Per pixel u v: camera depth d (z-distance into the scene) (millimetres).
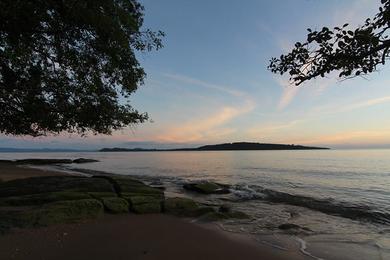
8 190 16578
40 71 12891
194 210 14883
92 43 11305
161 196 17641
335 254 9727
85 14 9742
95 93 13719
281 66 4719
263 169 49125
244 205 18734
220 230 12227
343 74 4281
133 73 13195
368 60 4133
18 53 10078
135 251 9414
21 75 12711
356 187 27609
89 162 78812
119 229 11812
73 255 8852
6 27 9102
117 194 16531
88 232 11188
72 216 12578
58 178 18719
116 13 10922
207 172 45094
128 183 18578
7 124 14828
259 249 10016
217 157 110000
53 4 9125
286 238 11312
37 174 36031
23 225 11328
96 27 10391
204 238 11023
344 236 11797
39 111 13641
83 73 12453
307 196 22234
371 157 97688
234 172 44375
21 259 8359
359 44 3977
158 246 9977
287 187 27672
